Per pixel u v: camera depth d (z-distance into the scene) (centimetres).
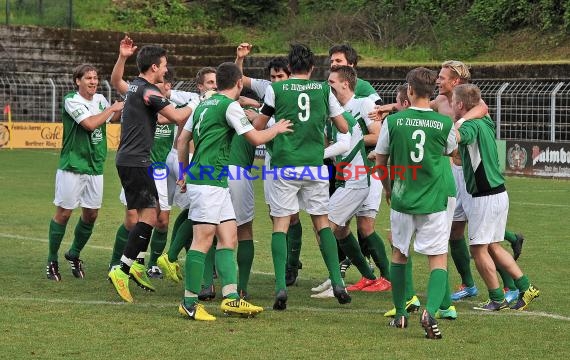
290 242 2966
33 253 3534
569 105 7819
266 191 2669
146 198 2680
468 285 2798
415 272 3216
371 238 2925
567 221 4619
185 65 11219
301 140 2577
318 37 11469
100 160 3044
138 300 2667
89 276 3077
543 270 3250
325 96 2600
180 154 2562
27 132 9475
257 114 2778
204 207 2419
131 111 2683
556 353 2083
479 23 10800
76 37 11238
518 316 2505
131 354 2016
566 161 6888
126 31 11681
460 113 2581
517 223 4550
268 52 11600
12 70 10725
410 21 11212
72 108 2936
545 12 10300
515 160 7262
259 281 3056
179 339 2166
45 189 5931
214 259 2759
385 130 2306
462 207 2695
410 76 2281
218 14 12612
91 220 3055
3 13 11538
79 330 2241
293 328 2309
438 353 2069
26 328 2252
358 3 11862
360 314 2520
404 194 2280
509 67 8506
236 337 2195
